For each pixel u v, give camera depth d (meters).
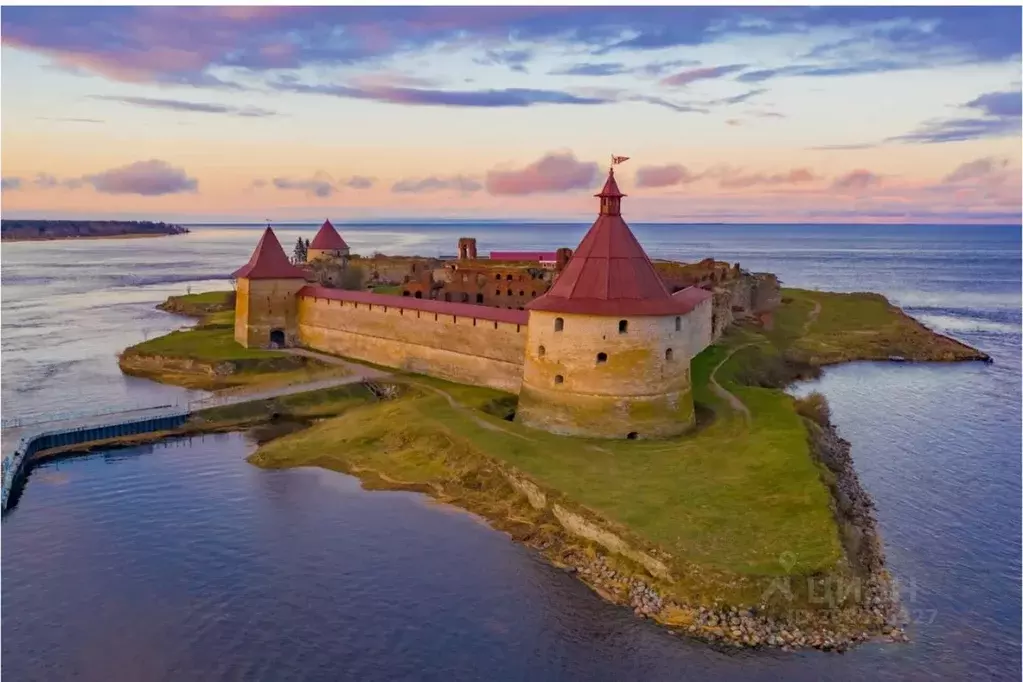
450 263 129.50
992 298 193.62
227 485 50.91
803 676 31.14
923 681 30.94
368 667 32.03
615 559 38.72
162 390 76.38
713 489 44.28
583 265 56.72
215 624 34.91
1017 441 62.25
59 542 42.62
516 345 68.31
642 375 54.41
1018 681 30.98
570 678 31.33
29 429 58.19
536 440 53.66
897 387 84.25
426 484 50.38
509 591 37.38
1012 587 38.22
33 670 31.77
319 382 73.19
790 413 59.75
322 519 45.47
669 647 32.88
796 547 37.19
